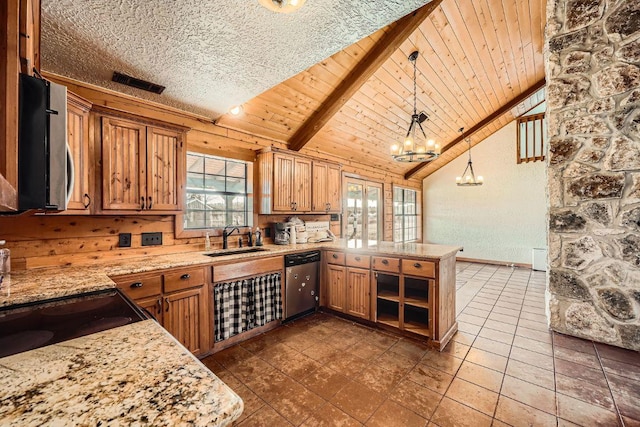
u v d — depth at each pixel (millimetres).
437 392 1921
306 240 3766
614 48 2490
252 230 3461
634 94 2410
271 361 2332
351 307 3178
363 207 5699
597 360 2283
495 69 4219
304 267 3279
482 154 6863
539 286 4641
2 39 713
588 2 2596
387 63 3344
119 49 1827
